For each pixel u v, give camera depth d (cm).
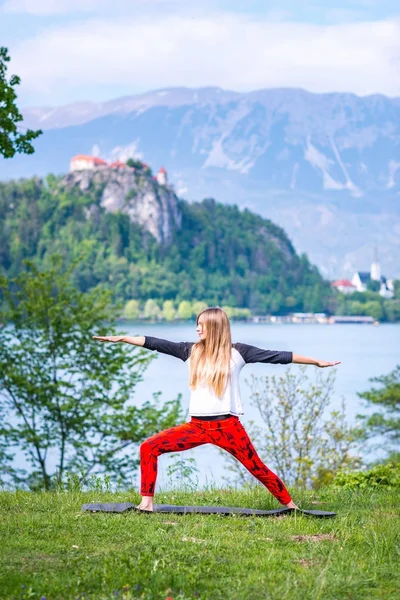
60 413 2398
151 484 809
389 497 975
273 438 1928
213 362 777
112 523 744
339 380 7519
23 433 2386
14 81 1941
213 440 788
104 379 2434
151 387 6650
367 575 602
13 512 806
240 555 646
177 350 798
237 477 1870
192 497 943
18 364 2436
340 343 17200
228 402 782
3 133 1922
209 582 573
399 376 2877
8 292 2623
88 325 2508
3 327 2547
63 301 2559
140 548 657
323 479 1791
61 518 760
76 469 2394
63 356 2489
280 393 1980
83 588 551
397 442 2703
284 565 620
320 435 1941
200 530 723
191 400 794
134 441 2425
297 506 848
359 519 807
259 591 559
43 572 585
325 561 639
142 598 534
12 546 656
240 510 817
